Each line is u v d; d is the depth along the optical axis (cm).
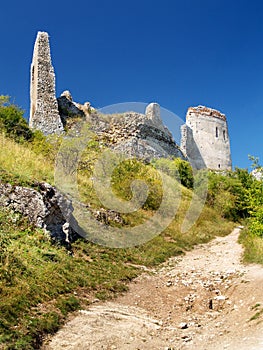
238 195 2291
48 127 2488
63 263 791
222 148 4481
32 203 884
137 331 579
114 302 713
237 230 1844
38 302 599
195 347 516
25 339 478
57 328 541
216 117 4538
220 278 905
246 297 717
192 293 807
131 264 1003
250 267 984
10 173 965
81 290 716
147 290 819
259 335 503
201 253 1276
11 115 1817
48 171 1205
